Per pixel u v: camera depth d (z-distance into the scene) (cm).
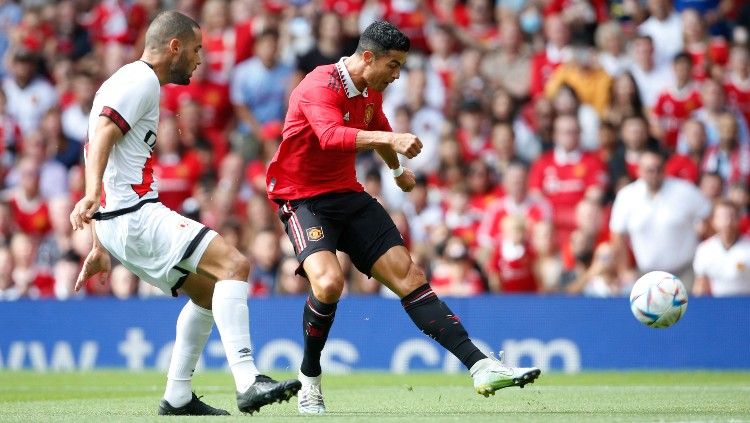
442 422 1794
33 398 2786
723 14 5616
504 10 5762
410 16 5688
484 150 5197
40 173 5412
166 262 1973
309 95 2122
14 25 6391
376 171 4859
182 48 2045
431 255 4556
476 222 4856
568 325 4016
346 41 5662
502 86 5456
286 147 2195
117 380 3603
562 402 2431
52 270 4997
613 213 4553
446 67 5547
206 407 2095
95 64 6025
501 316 4038
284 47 5619
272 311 4125
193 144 5238
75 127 5606
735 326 3969
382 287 4491
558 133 4931
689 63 5222
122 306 4319
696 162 4934
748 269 4366
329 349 4109
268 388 1889
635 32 5600
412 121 5312
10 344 4409
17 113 5825
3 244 5078
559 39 5416
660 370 3991
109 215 1984
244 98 5519
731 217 4359
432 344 4047
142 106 1958
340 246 2261
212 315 2080
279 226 4803
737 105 5319
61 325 4366
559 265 4547
